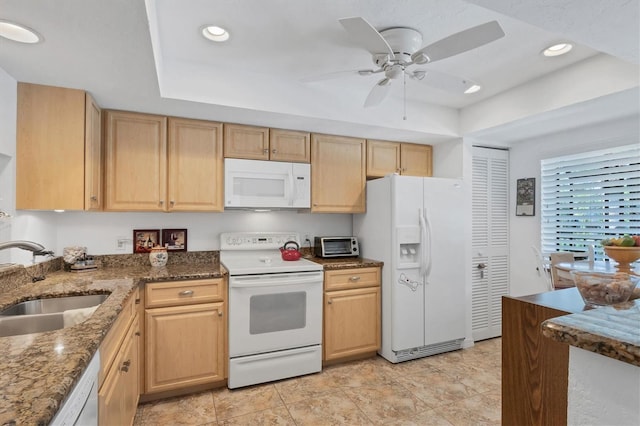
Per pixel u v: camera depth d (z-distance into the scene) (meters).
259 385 2.48
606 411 0.65
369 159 3.27
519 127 2.94
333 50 2.12
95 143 2.20
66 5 1.23
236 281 2.41
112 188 2.36
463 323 3.12
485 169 3.53
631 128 2.64
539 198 3.36
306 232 3.35
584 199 3.00
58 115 1.96
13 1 1.20
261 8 1.68
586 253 2.88
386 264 2.96
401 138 3.29
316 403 2.25
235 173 2.70
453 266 3.09
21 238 1.95
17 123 1.88
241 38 1.96
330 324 2.78
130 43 1.51
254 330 2.47
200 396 2.33
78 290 1.73
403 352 2.90
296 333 2.61
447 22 1.80
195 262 2.88
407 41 1.84
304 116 2.58
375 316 2.99
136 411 2.09
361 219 3.36
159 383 2.22
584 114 2.54
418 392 2.39
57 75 1.82
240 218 3.07
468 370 2.74
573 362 0.71
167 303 2.25
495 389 2.43
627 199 2.70
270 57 2.20
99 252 2.61
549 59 2.23
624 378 0.62
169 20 1.77
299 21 1.80
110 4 1.23
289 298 2.58
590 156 2.96
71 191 1.97
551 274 2.61
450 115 3.20
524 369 1.42
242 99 2.38
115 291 1.70
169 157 2.52
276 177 2.84
